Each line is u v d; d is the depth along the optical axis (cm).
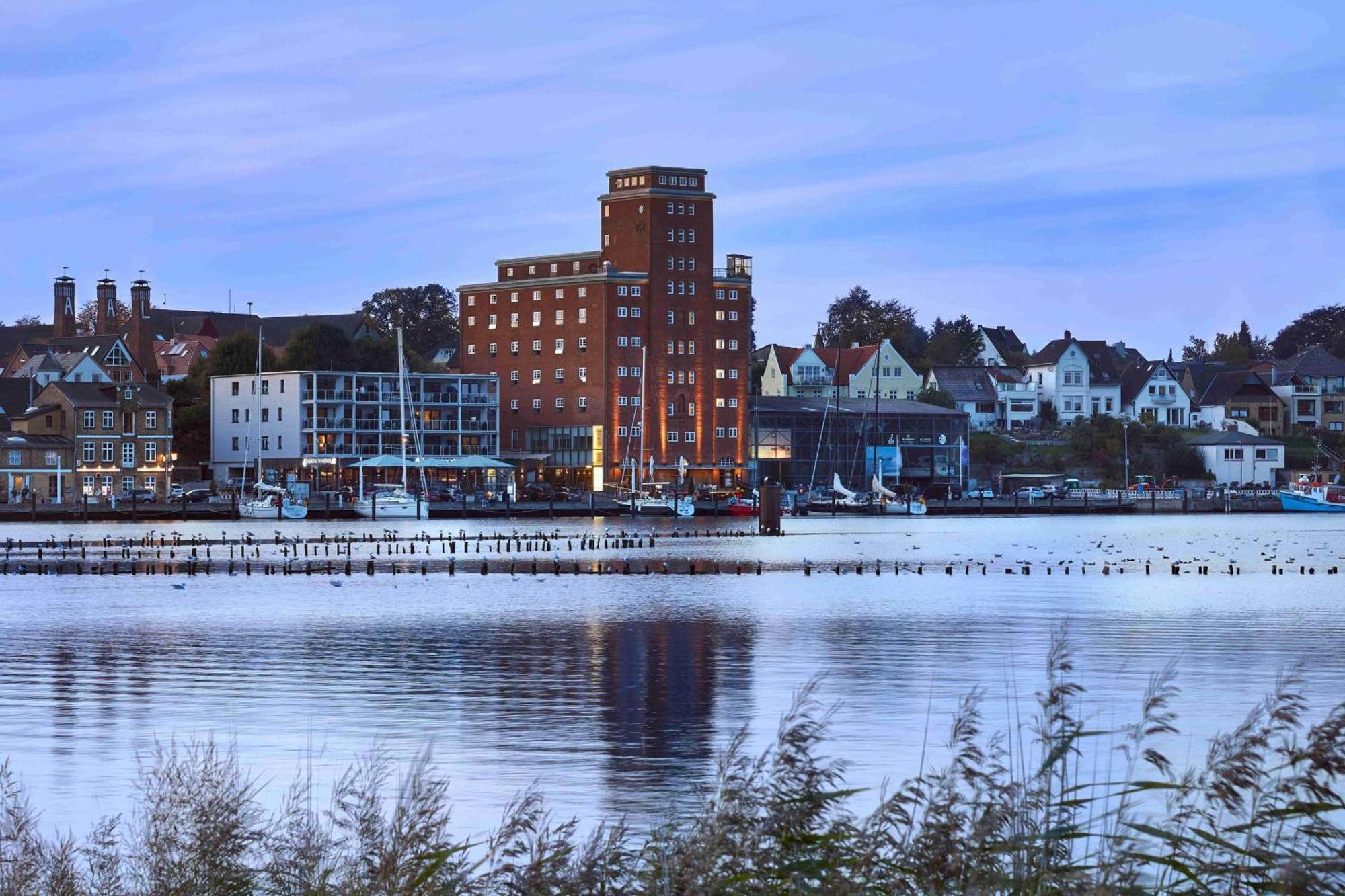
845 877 1711
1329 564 12188
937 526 19650
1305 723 3975
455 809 3167
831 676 5184
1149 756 2002
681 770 3600
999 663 5516
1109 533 17788
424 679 5194
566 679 5178
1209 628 6838
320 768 3597
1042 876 1750
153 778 3142
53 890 2036
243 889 2012
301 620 7356
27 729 4159
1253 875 1723
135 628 6931
